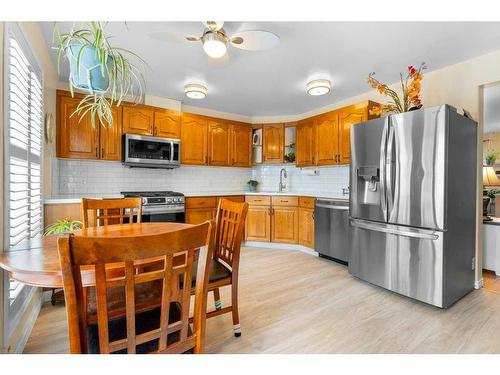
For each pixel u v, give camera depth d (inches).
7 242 55.1
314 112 174.2
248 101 158.2
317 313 82.7
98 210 83.3
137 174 153.0
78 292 27.9
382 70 113.5
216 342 67.2
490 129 238.7
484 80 99.7
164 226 70.2
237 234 68.6
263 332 72.1
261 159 186.5
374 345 66.1
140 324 43.8
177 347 36.0
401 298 93.8
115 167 145.5
